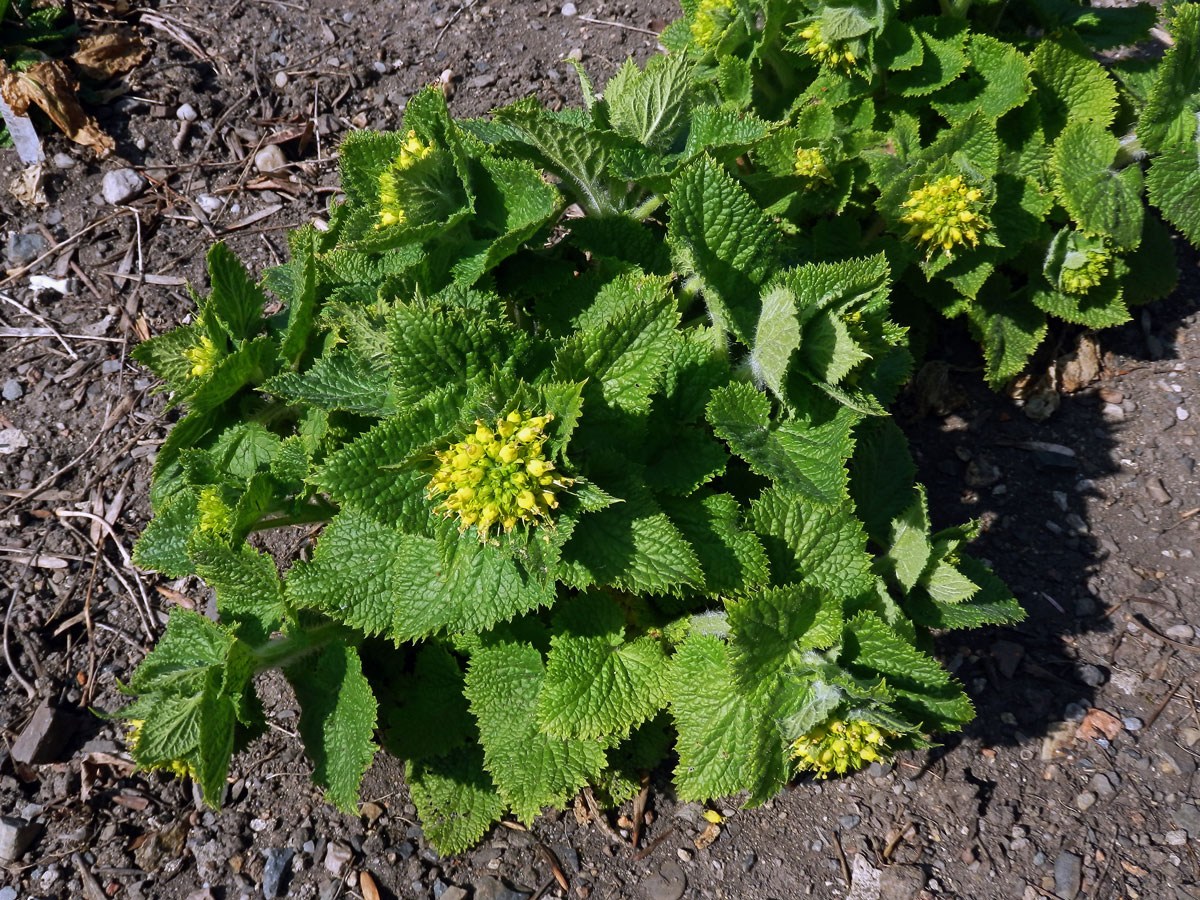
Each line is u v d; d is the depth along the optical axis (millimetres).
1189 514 477
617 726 341
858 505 389
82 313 548
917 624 375
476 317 308
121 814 413
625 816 411
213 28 645
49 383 526
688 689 332
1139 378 519
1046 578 468
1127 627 452
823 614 324
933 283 475
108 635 457
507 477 274
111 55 612
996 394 521
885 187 445
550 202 344
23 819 409
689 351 342
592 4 671
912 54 437
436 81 634
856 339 329
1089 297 479
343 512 333
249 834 409
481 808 394
